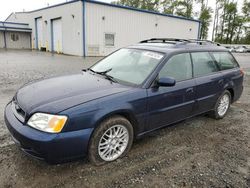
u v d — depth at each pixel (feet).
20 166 9.11
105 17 64.95
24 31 95.71
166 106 11.34
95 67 13.57
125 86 10.43
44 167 9.14
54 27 76.64
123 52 13.66
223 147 11.77
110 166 9.55
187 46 13.29
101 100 8.99
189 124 14.65
